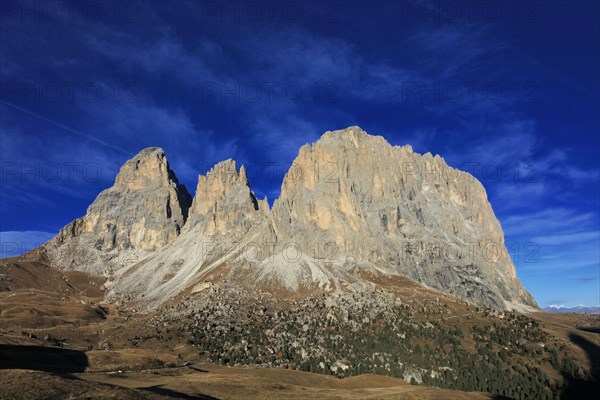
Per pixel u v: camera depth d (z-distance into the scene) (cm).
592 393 19362
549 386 19925
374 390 14925
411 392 14262
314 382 17675
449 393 14688
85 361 17000
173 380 13962
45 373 9981
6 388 8588
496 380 19875
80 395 8906
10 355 15275
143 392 10094
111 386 9994
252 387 13650
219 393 12912
